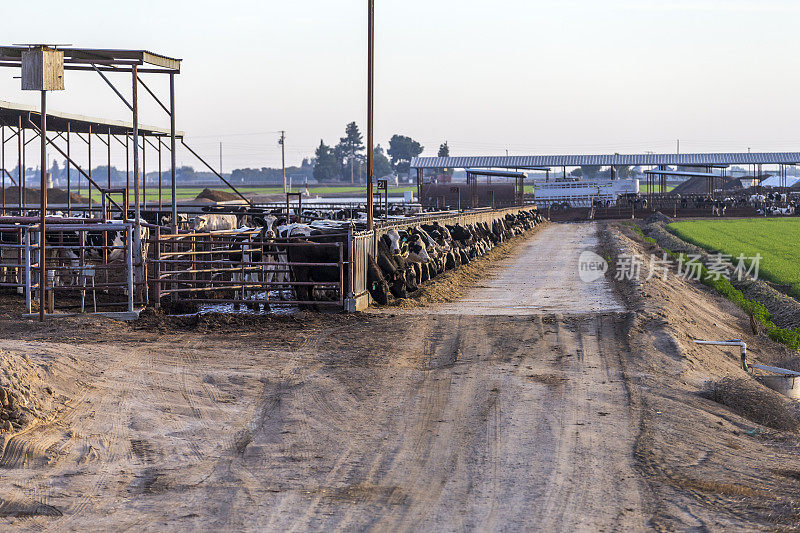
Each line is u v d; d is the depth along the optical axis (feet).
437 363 62.59
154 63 90.84
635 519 33.37
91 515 33.68
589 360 63.52
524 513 33.99
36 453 40.45
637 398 52.70
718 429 48.26
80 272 81.61
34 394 46.93
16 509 34.22
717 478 38.63
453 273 123.03
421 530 32.17
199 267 97.14
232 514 33.81
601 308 90.27
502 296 103.71
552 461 40.52
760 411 54.75
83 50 86.02
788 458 43.83
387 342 69.87
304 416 48.32
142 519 33.24
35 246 80.12
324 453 41.96
